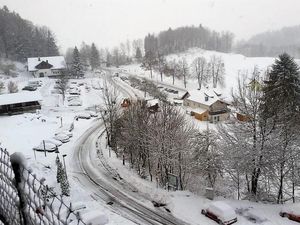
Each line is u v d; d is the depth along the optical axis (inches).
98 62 5231.3
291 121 1216.2
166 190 1413.6
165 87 3959.2
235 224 1079.0
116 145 1934.1
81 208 1013.2
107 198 1379.2
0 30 5300.2
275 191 1398.9
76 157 1881.2
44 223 167.2
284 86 1502.2
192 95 2906.0
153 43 6633.9
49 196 192.2
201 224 1122.0
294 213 1077.1
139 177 1608.0
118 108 2559.1
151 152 1535.4
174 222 1165.7
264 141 1210.0
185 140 1443.2
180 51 6378.0
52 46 5738.2
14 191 201.9
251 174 1270.9
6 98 2684.5
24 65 5012.3
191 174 1531.7
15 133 2247.8
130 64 5708.7
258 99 1237.7
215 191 1440.7
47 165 1706.4
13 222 207.8
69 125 2352.4
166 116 1499.8
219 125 1449.3
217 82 4180.6
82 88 3806.6
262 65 5324.8
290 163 1214.9
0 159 212.7
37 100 2728.8
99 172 1675.7
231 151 1245.7
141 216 1216.8
